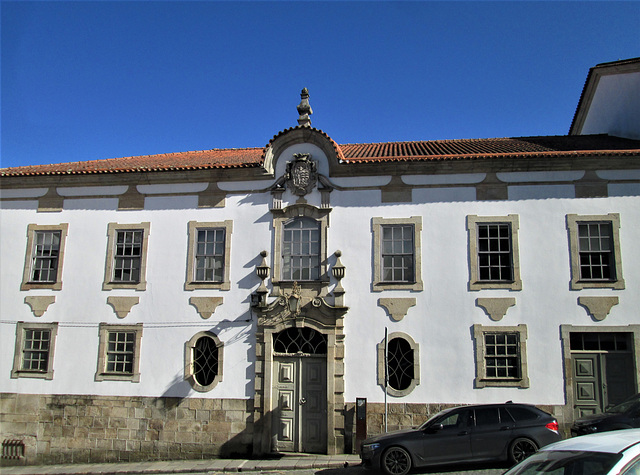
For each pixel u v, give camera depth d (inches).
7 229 634.8
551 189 563.8
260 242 592.1
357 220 580.7
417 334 550.9
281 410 558.3
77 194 632.4
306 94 617.3
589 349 538.9
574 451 210.8
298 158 595.2
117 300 600.4
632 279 539.5
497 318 545.3
